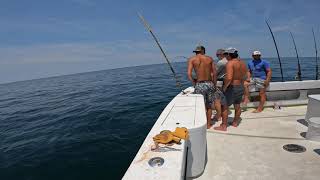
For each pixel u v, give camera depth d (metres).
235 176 2.53
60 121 8.09
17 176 4.21
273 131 3.77
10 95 22.92
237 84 3.72
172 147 1.63
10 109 12.82
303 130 3.77
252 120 4.33
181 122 2.32
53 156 4.91
